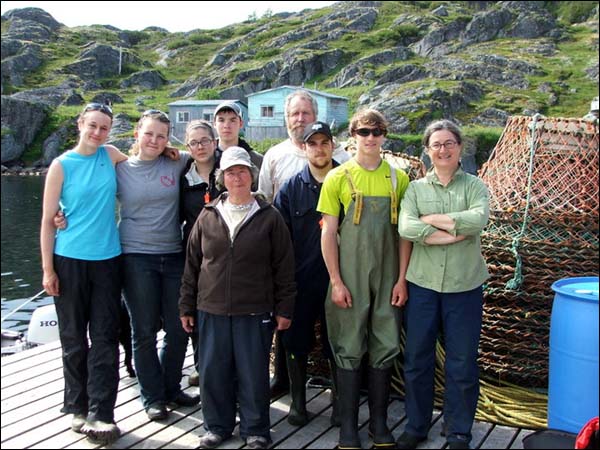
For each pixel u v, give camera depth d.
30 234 21.83
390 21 71.44
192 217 4.28
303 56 60.91
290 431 4.07
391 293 3.81
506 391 4.52
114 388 4.00
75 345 3.99
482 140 34.25
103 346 3.97
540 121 4.68
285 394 4.66
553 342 3.61
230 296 3.76
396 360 4.57
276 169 4.46
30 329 7.49
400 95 44.25
